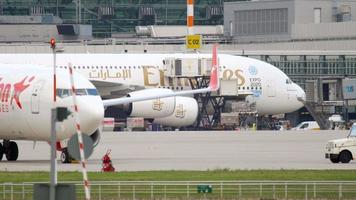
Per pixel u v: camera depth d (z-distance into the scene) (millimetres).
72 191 111562
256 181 163500
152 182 158250
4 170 188625
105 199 150625
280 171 185625
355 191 158000
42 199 111500
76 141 121688
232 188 160000
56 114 118125
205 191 156000
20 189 159000
